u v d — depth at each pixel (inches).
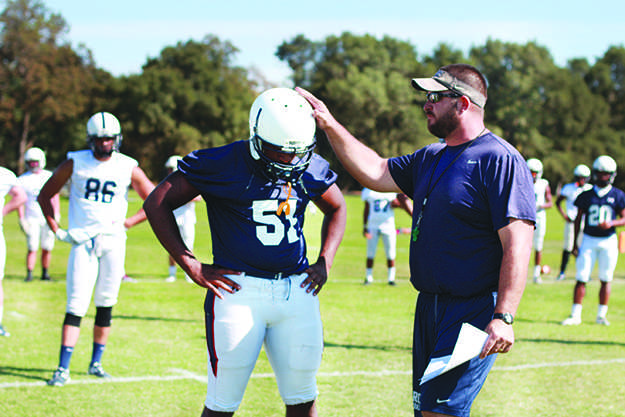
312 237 217.5
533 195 162.2
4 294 490.9
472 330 152.4
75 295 279.0
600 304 441.1
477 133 171.9
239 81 3897.6
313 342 179.3
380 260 808.9
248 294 172.6
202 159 173.6
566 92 4089.6
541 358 338.6
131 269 665.0
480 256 166.6
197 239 935.0
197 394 267.4
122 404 252.1
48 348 336.2
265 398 266.8
